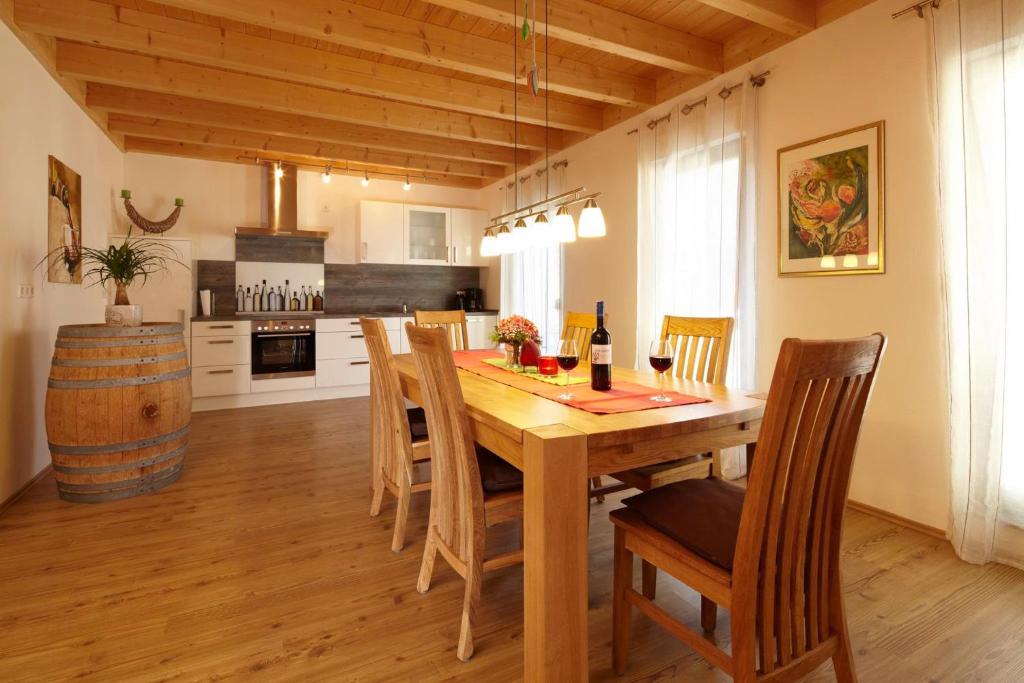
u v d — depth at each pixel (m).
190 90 3.56
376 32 2.91
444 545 1.81
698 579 1.31
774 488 1.16
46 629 1.74
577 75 3.58
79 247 3.72
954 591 1.97
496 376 2.38
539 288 5.28
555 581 1.36
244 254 5.53
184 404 3.08
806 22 2.79
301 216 5.81
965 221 2.21
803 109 2.90
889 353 2.57
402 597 1.95
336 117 4.02
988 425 2.14
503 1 2.64
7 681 1.50
